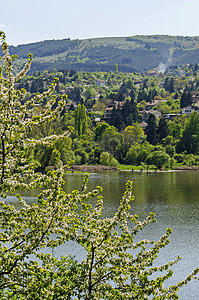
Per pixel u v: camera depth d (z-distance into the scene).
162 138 154.12
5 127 11.50
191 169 126.94
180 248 38.97
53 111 12.05
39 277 11.74
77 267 12.45
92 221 12.42
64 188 78.56
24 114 11.94
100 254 12.59
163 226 48.16
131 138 145.75
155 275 32.19
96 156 140.38
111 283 27.47
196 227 47.56
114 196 69.94
